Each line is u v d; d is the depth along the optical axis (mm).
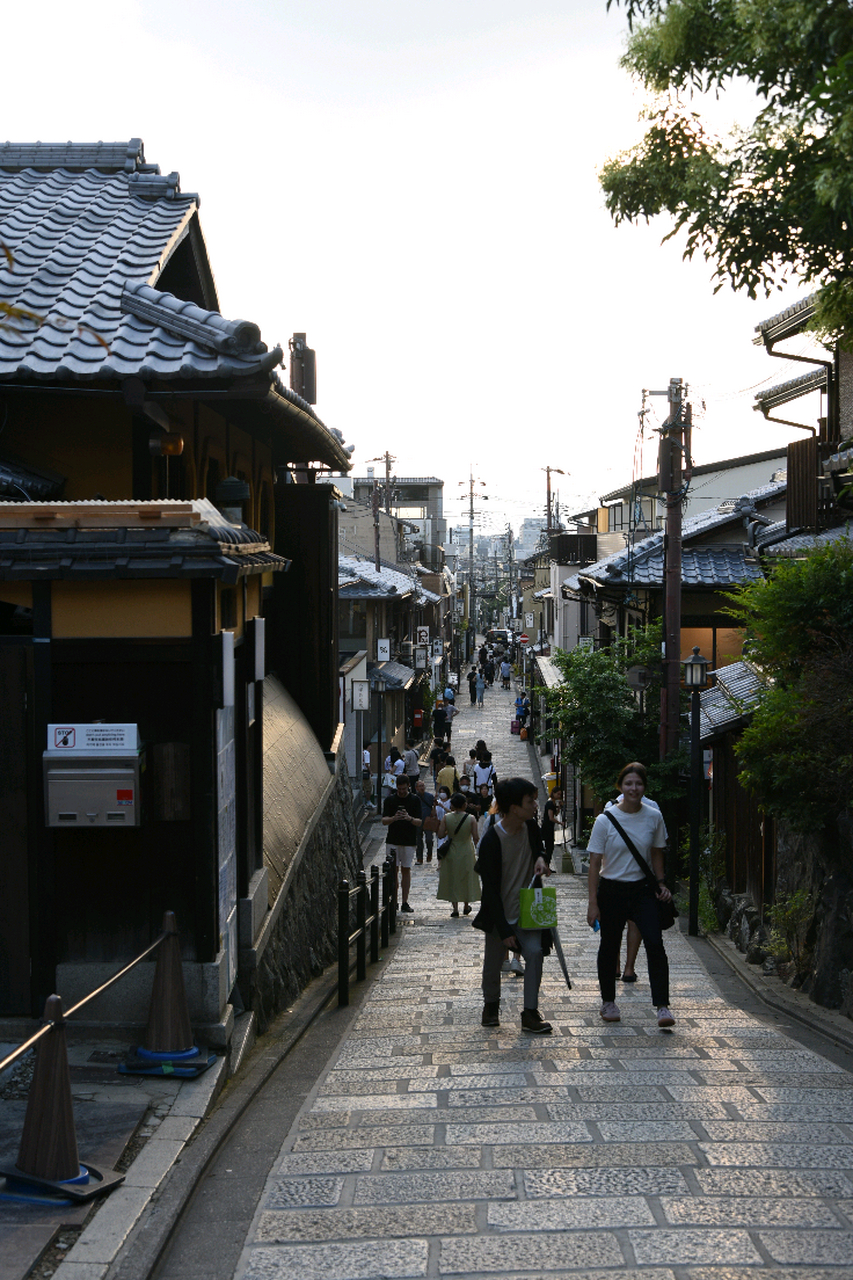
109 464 8555
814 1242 3775
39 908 6094
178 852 6152
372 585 32688
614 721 20344
